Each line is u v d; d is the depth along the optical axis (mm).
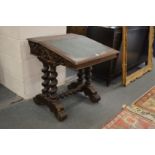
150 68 3852
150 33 3656
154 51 4523
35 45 2234
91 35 3078
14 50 2455
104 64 3029
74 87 2812
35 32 2430
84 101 2691
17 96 2688
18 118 2281
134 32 3213
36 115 2352
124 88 3096
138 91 3025
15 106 2496
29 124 2197
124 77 3131
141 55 3707
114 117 2379
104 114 2434
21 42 2350
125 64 3098
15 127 2139
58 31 2656
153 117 2391
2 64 2762
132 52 3371
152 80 3441
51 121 2266
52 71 2213
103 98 2785
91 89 2658
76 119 2318
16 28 2299
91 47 2258
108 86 3129
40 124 2207
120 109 2545
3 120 2232
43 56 2199
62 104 2467
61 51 2029
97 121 2301
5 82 2859
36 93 2734
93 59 2027
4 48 2594
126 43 3014
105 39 2932
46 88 2406
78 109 2510
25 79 2553
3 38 2529
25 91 2609
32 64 2551
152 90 3066
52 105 2336
